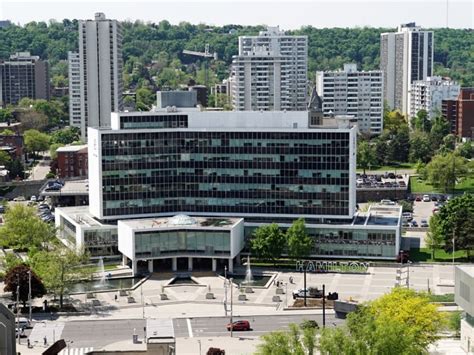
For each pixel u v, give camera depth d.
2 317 187.62
